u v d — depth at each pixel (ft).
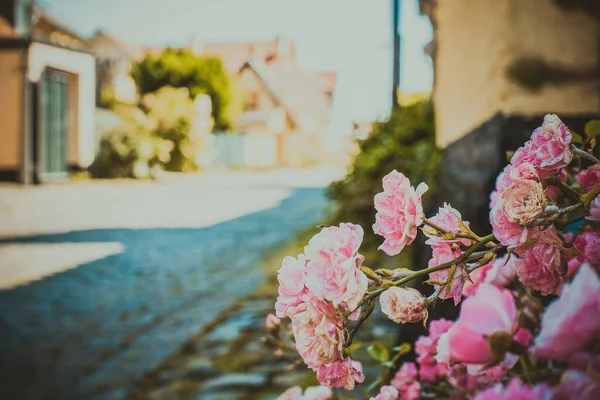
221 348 16.74
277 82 175.22
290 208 54.75
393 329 16.47
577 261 3.78
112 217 46.75
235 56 197.67
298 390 5.57
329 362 3.31
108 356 16.58
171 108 98.22
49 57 70.54
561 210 3.61
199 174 101.96
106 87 130.93
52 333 18.72
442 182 14.48
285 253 31.94
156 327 19.07
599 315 2.08
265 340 7.47
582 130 7.95
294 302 3.43
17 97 67.21
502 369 3.40
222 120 138.10
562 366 3.18
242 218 47.34
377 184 29.71
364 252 27.20
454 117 12.87
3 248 33.35
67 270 27.84
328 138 200.34
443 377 6.14
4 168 68.28
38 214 47.29
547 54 8.09
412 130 30.07
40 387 14.52
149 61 129.70
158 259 30.55
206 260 30.27
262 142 156.56
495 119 8.50
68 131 77.00
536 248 3.65
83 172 80.38
